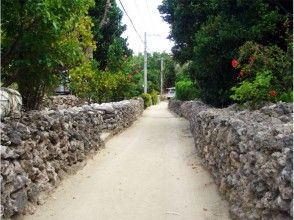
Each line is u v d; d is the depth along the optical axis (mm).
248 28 11664
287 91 9258
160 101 61719
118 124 15516
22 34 6805
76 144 8633
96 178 8062
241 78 10945
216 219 5828
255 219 4766
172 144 12750
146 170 8867
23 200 5547
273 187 4316
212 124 8242
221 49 12031
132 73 25828
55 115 7668
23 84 7770
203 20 16062
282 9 12133
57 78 8242
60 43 7363
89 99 17109
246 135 5555
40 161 6430
